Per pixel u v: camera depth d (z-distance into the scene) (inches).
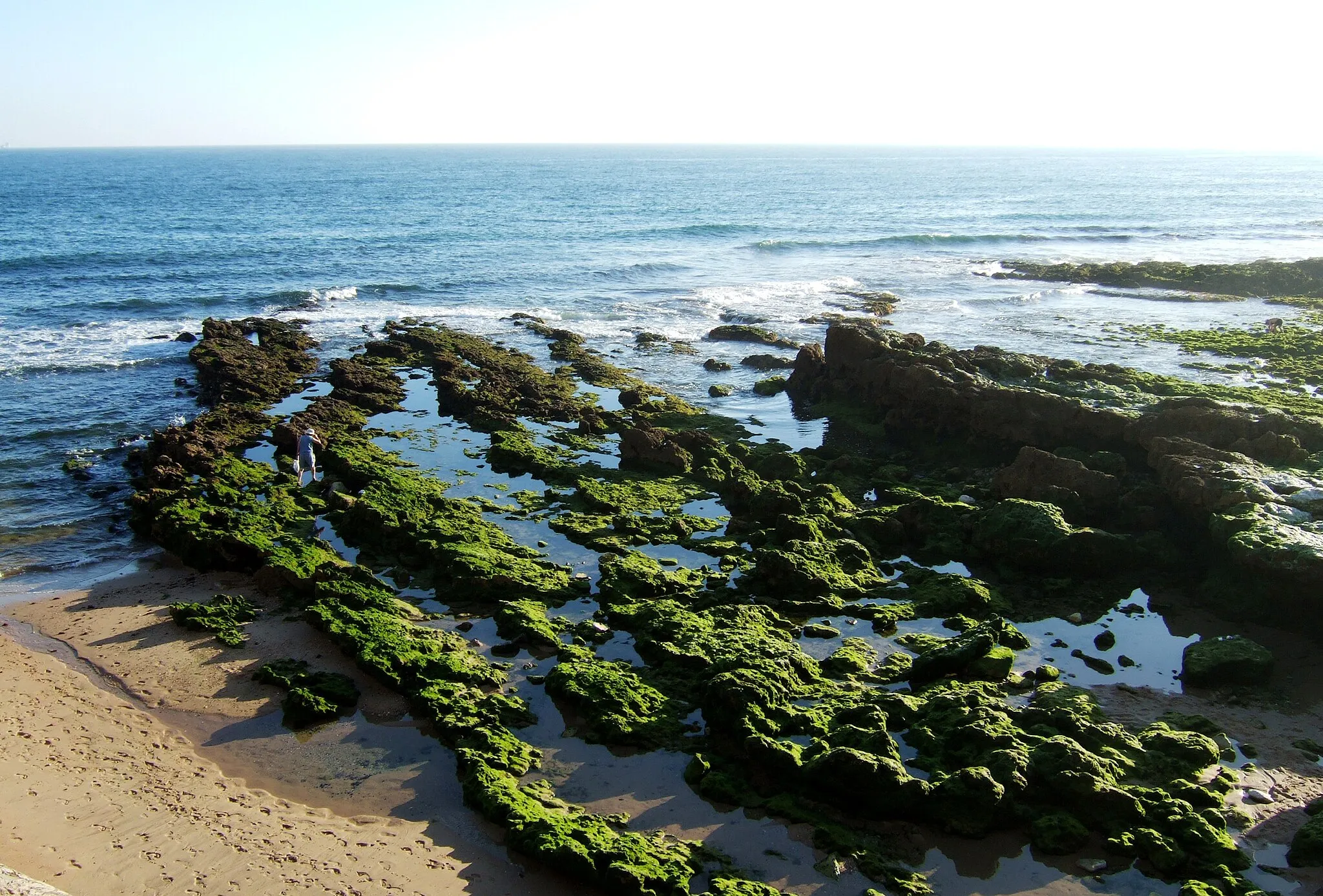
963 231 3654.0
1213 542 801.6
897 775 513.0
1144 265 2561.5
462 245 2965.1
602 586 770.2
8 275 2257.6
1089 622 749.9
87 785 548.4
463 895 467.2
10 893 388.5
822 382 1360.7
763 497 921.5
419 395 1375.5
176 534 863.1
